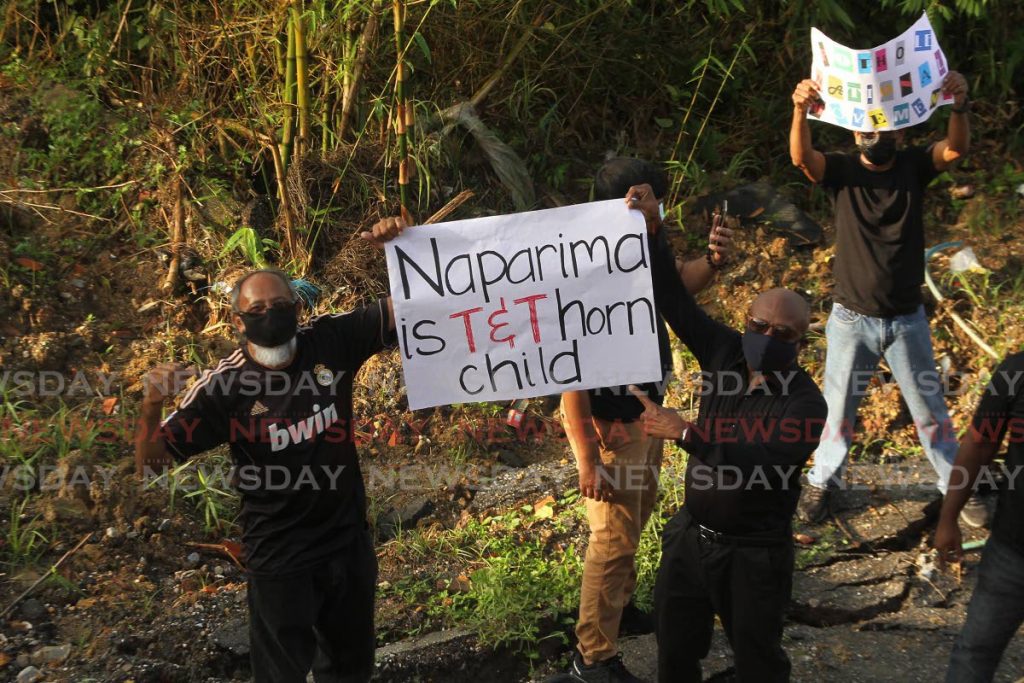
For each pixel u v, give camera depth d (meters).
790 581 3.34
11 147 6.04
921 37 4.21
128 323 5.59
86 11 6.59
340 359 3.24
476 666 4.12
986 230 6.59
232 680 3.97
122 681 3.83
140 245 5.85
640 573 4.51
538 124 6.75
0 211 5.77
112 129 6.22
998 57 7.38
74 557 4.36
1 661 3.88
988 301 6.02
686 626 3.48
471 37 6.43
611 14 6.53
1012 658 4.15
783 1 6.84
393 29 6.14
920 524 4.90
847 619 4.44
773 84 7.24
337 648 3.41
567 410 3.60
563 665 4.21
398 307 3.39
